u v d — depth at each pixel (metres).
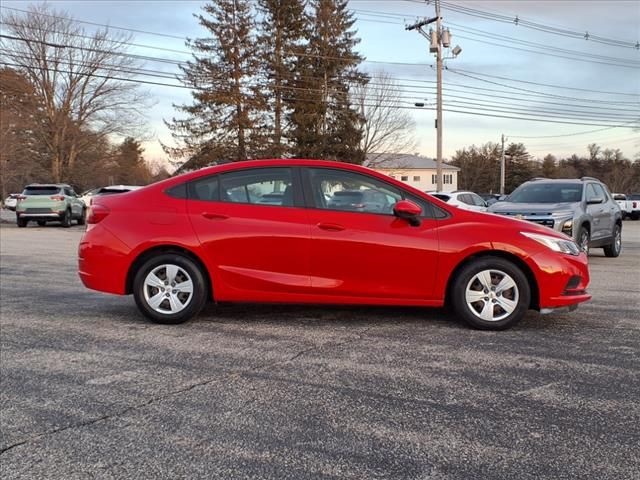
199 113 37.78
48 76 40.84
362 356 4.54
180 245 5.33
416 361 4.41
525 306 5.25
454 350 4.70
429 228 5.28
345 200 5.39
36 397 3.68
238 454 2.92
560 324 5.57
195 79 36.78
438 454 2.92
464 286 5.27
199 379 4.01
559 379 4.01
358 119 42.59
